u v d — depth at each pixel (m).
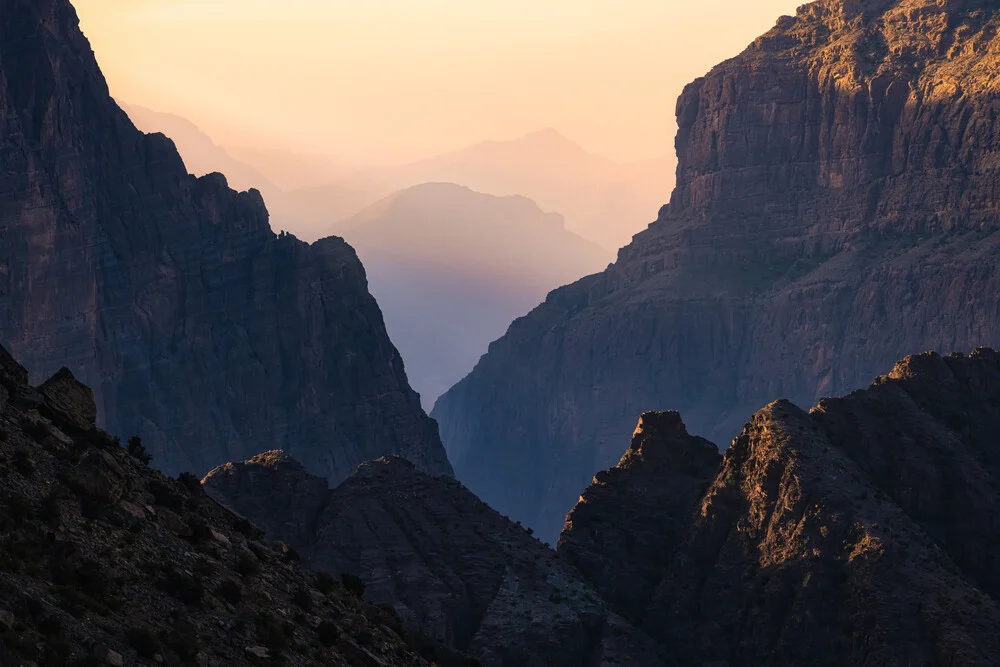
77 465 70.25
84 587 64.50
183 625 66.56
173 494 76.31
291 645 71.31
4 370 75.38
